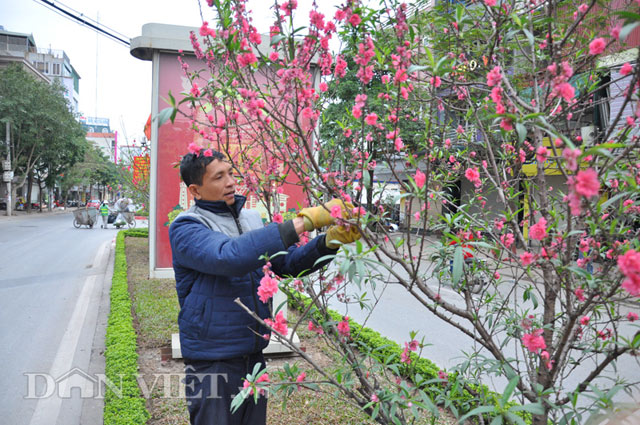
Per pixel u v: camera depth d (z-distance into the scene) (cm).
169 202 634
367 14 149
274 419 272
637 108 99
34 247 1164
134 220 1653
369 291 650
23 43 5716
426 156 139
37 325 504
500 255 151
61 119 2403
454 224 138
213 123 173
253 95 143
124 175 1291
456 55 172
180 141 621
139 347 409
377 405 142
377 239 137
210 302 159
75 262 933
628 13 77
